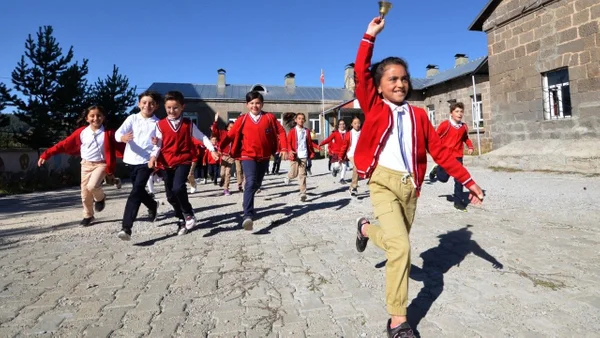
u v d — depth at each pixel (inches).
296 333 84.3
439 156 90.6
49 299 107.8
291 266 130.2
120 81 836.0
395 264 78.7
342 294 105.1
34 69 723.4
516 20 492.7
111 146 211.2
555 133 446.9
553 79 458.9
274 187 392.2
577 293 99.8
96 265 139.0
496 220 189.2
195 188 371.6
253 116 188.2
